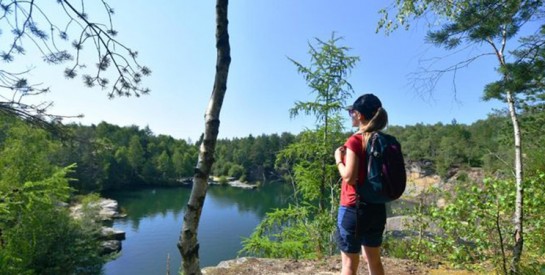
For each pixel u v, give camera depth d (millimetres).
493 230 4223
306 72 7379
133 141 85500
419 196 6715
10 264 8766
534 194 4090
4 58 3383
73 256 21406
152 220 43812
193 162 97875
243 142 104688
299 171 7367
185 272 2396
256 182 92938
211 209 51688
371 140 2488
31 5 3225
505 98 5652
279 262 5535
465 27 3916
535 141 8133
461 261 4488
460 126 55594
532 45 4027
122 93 3955
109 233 32281
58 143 4305
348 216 2586
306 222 7156
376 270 2623
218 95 2508
